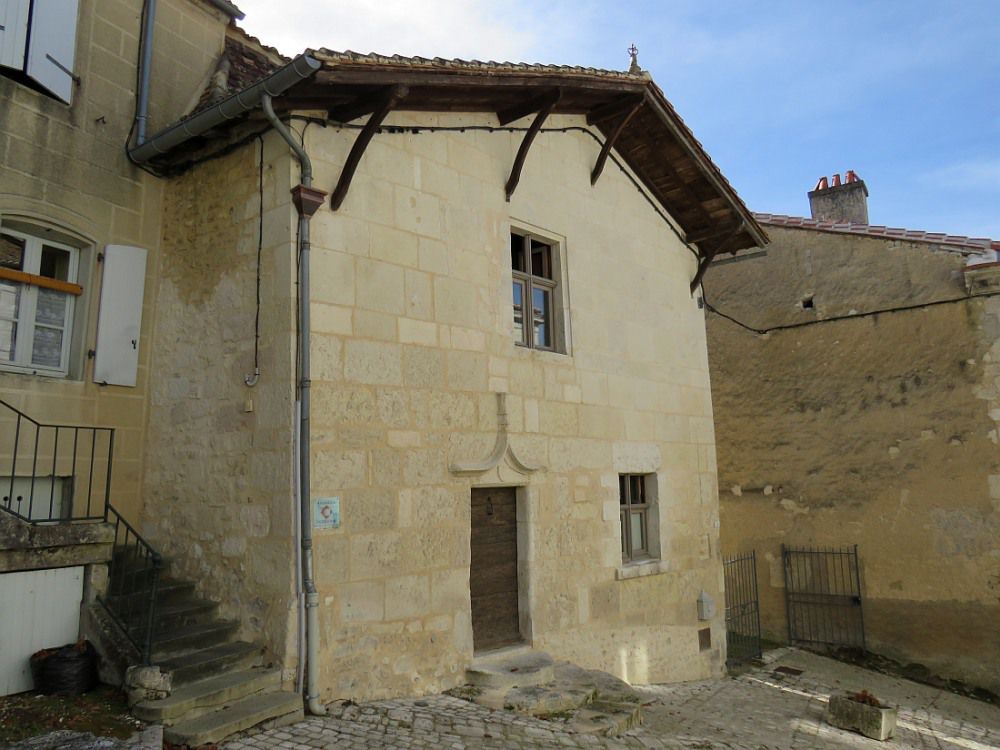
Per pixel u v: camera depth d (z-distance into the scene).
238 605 5.60
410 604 5.99
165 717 4.55
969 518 10.35
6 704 4.78
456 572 6.41
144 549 6.34
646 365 9.19
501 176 7.50
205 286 6.30
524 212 7.74
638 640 8.39
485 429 6.88
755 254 10.71
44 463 5.88
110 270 6.39
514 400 7.23
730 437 12.59
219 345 6.08
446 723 5.29
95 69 6.55
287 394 5.46
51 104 6.19
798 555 11.73
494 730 5.28
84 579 5.44
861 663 10.93
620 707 6.23
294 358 5.49
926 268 11.02
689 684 8.84
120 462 6.38
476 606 6.83
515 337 7.68
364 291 5.99
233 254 6.09
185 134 6.11
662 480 9.17
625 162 9.41
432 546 6.23
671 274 9.98
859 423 11.40
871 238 11.52
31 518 5.82
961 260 10.73
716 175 9.31
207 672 5.04
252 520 5.60
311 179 5.71
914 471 10.84
